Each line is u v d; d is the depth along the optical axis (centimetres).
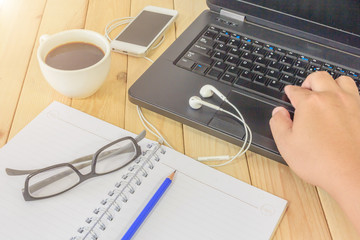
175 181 56
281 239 51
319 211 54
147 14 82
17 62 72
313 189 56
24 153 58
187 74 67
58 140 60
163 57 69
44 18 82
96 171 56
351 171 48
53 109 64
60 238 49
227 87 65
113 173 56
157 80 66
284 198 55
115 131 61
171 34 79
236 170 58
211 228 51
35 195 53
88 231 50
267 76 66
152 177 56
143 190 55
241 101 63
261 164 59
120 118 64
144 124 63
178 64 68
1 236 49
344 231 52
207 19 76
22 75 70
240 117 60
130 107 66
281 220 53
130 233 49
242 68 67
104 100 67
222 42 71
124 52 74
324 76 60
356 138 51
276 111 58
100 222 51
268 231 51
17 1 86
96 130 61
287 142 53
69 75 59
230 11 76
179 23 82
